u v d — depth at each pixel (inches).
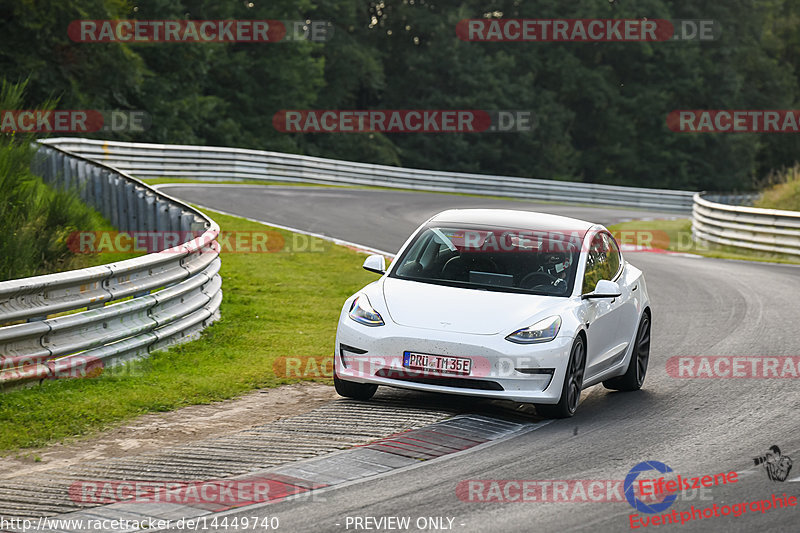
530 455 852.6
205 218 1802.4
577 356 1018.1
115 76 4756.4
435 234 1127.0
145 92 5447.8
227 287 1844.2
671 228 4057.6
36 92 4414.4
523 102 7583.7
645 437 927.0
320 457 831.1
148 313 1224.8
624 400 1121.4
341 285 1984.5
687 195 6038.4
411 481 766.5
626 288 1179.9
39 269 1707.7
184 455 838.5
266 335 1433.3
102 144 3641.7
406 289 1048.8
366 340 996.6
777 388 1162.0
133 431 926.4
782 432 949.8
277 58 6648.6
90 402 991.0
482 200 4653.1
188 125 5772.6
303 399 1080.2
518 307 1011.3
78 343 1060.5
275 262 2198.6
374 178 4977.9
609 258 1176.2
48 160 2851.9
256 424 963.3
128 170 3806.6
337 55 7332.7
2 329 965.8
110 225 2429.9
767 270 2498.8
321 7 7445.9
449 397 1088.8
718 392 1150.3
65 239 1855.3
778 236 3006.9
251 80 6609.3
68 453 852.0
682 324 1640.0
